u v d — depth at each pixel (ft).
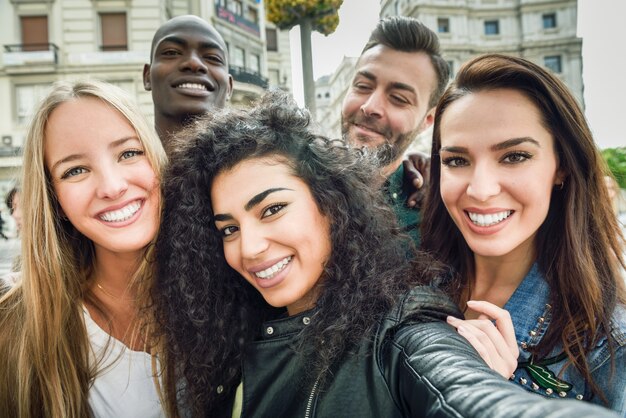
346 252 1.40
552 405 0.72
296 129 1.44
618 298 1.55
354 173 1.48
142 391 1.75
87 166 1.62
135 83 14.16
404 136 2.67
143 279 1.77
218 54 3.02
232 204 1.35
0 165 13.98
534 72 1.46
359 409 1.21
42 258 1.72
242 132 1.39
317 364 1.29
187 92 2.85
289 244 1.33
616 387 1.44
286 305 1.43
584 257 1.53
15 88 14.44
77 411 1.71
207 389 1.53
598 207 1.57
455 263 1.88
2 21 14.14
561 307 1.56
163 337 1.67
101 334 1.78
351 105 2.76
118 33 14.24
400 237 1.56
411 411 1.05
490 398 0.82
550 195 1.56
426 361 1.05
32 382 1.73
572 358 1.49
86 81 1.69
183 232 1.53
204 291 1.53
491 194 1.47
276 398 1.35
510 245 1.53
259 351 1.40
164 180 1.65
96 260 1.90
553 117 1.50
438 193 1.87
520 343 1.60
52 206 1.74
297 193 1.36
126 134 1.66
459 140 1.53
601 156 1.57
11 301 1.82
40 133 1.65
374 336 1.26
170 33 2.91
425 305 1.32
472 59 1.63
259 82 16.24
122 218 1.65
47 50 14.03
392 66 2.61
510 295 1.74
